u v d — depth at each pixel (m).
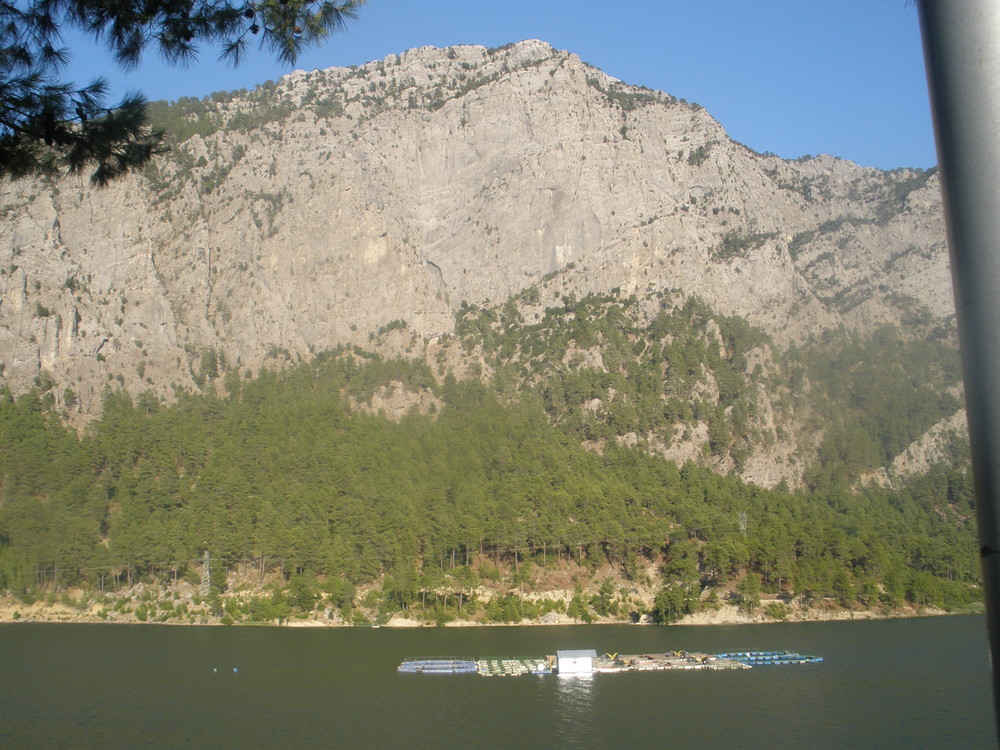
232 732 109.62
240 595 192.75
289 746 104.25
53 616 189.62
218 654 154.75
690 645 162.25
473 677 137.50
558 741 105.62
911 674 137.75
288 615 185.25
